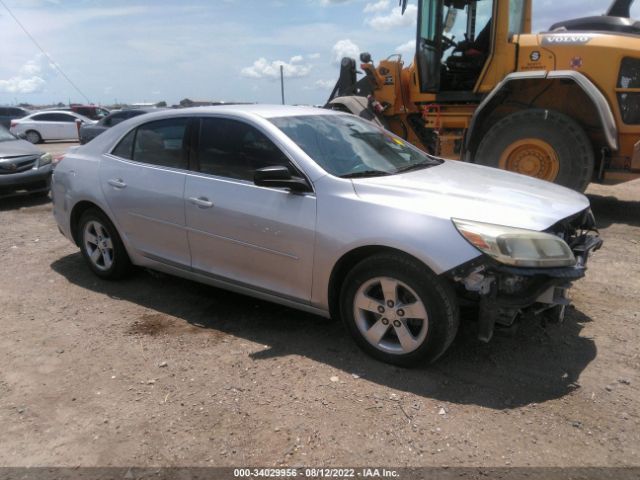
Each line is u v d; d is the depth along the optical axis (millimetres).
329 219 3342
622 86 6902
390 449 2617
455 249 2949
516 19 8016
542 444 2625
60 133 23422
